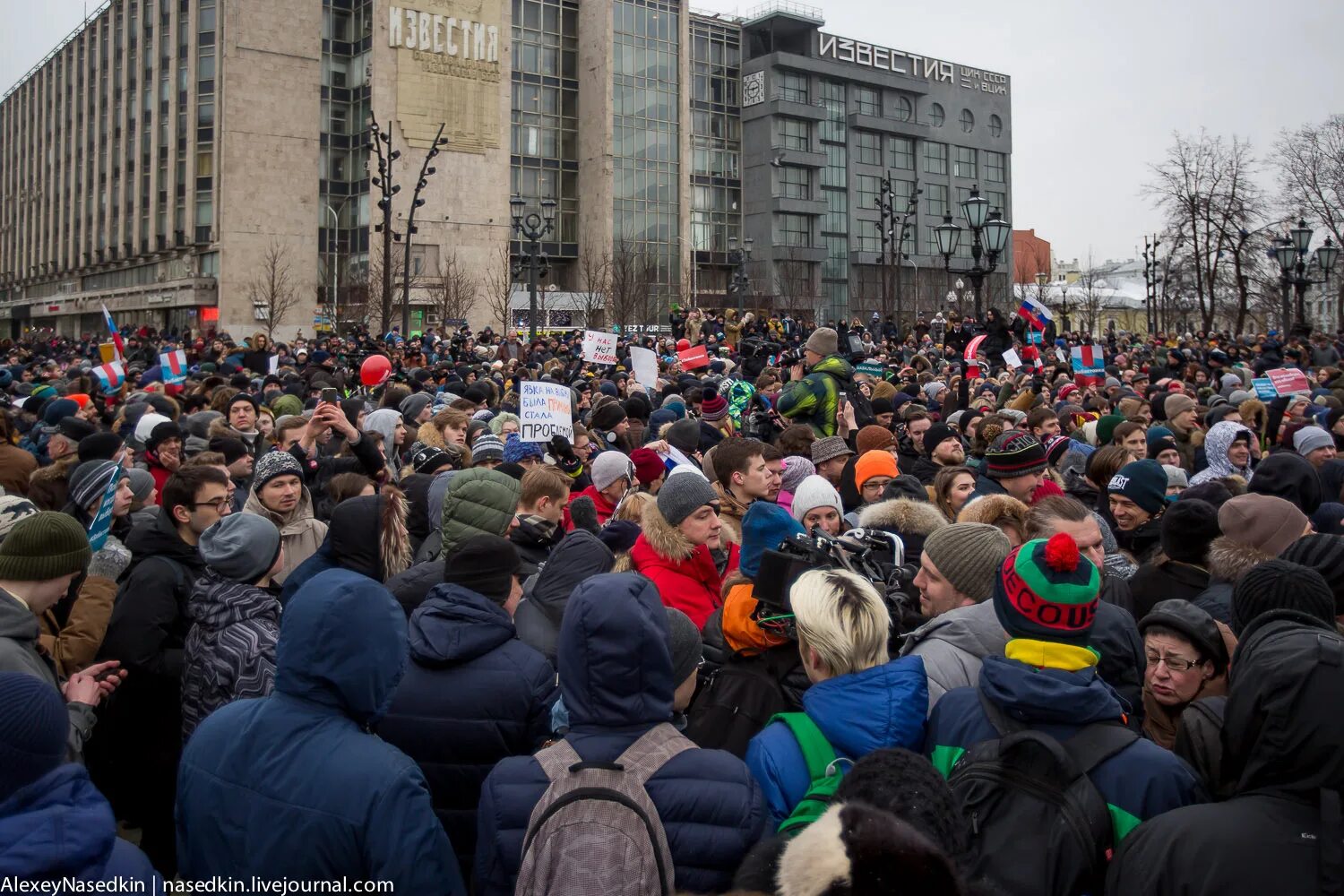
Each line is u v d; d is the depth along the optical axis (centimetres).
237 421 902
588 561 438
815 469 741
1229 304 5881
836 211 8544
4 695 222
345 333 5119
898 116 8944
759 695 356
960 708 307
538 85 7219
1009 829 269
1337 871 240
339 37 6694
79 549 390
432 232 6500
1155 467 575
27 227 9800
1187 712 312
